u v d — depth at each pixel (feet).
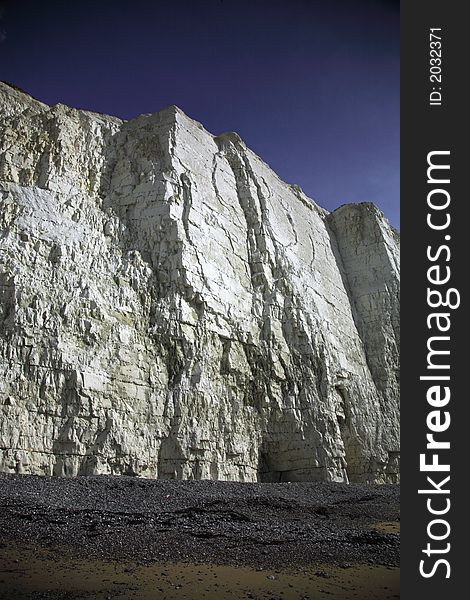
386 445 107.86
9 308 66.74
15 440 60.64
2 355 63.36
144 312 79.20
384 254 133.49
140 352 75.36
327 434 91.35
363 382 113.80
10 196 77.00
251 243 104.58
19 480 52.16
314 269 117.70
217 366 83.61
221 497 55.11
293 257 110.42
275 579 26.03
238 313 92.02
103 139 96.63
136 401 72.13
